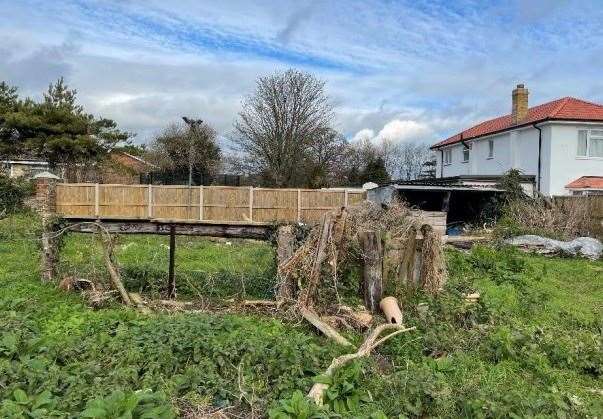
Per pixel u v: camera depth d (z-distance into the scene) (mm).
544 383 6230
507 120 30016
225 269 12188
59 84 35469
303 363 5957
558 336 7781
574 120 24000
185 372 5758
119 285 9344
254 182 41219
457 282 10031
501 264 13508
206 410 5086
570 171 24438
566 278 13586
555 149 24344
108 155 35719
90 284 9953
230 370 5820
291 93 40281
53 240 10961
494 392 5332
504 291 10812
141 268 11617
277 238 10711
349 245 9023
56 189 11562
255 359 5938
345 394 5188
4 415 4273
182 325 6793
